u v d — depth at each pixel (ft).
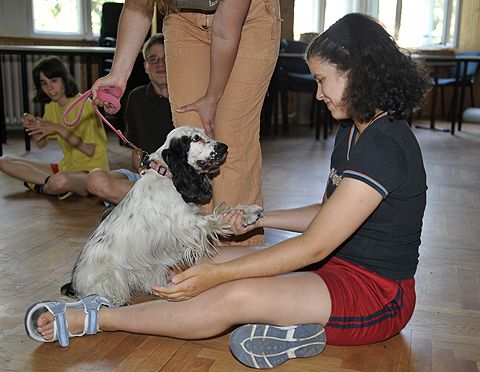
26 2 22.02
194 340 5.62
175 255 6.28
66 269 7.52
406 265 5.27
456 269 7.73
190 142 6.23
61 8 23.32
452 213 10.84
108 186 9.54
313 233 4.77
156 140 10.27
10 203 11.13
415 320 6.14
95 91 6.59
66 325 5.41
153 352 5.40
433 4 29.25
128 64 6.73
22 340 5.59
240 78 6.66
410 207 5.04
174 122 7.22
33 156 16.88
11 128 22.03
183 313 5.13
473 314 6.32
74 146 11.71
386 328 5.24
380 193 4.70
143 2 6.30
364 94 4.67
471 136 22.21
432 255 8.31
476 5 28.71
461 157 17.38
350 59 4.65
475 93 28.66
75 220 9.96
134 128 10.62
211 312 5.03
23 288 6.86
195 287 4.90
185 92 7.00
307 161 16.49
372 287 5.20
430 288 7.04
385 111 4.89
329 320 5.06
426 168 15.46
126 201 6.25
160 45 9.73
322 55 4.76
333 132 23.43
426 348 5.55
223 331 5.22
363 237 5.22
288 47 23.58
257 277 5.04
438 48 29.55
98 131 12.06
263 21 6.61
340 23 4.81
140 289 6.28
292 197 12.09
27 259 7.90
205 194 6.36
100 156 12.03
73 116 11.73
